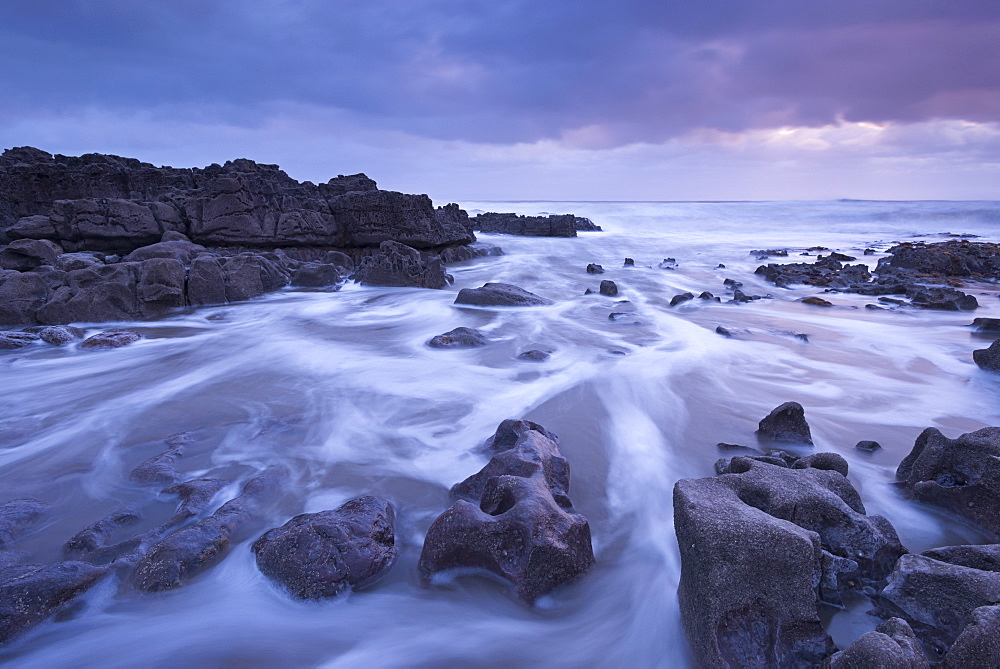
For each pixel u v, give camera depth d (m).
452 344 10.41
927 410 7.10
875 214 62.50
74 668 3.22
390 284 17.91
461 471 5.45
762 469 4.19
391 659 3.33
